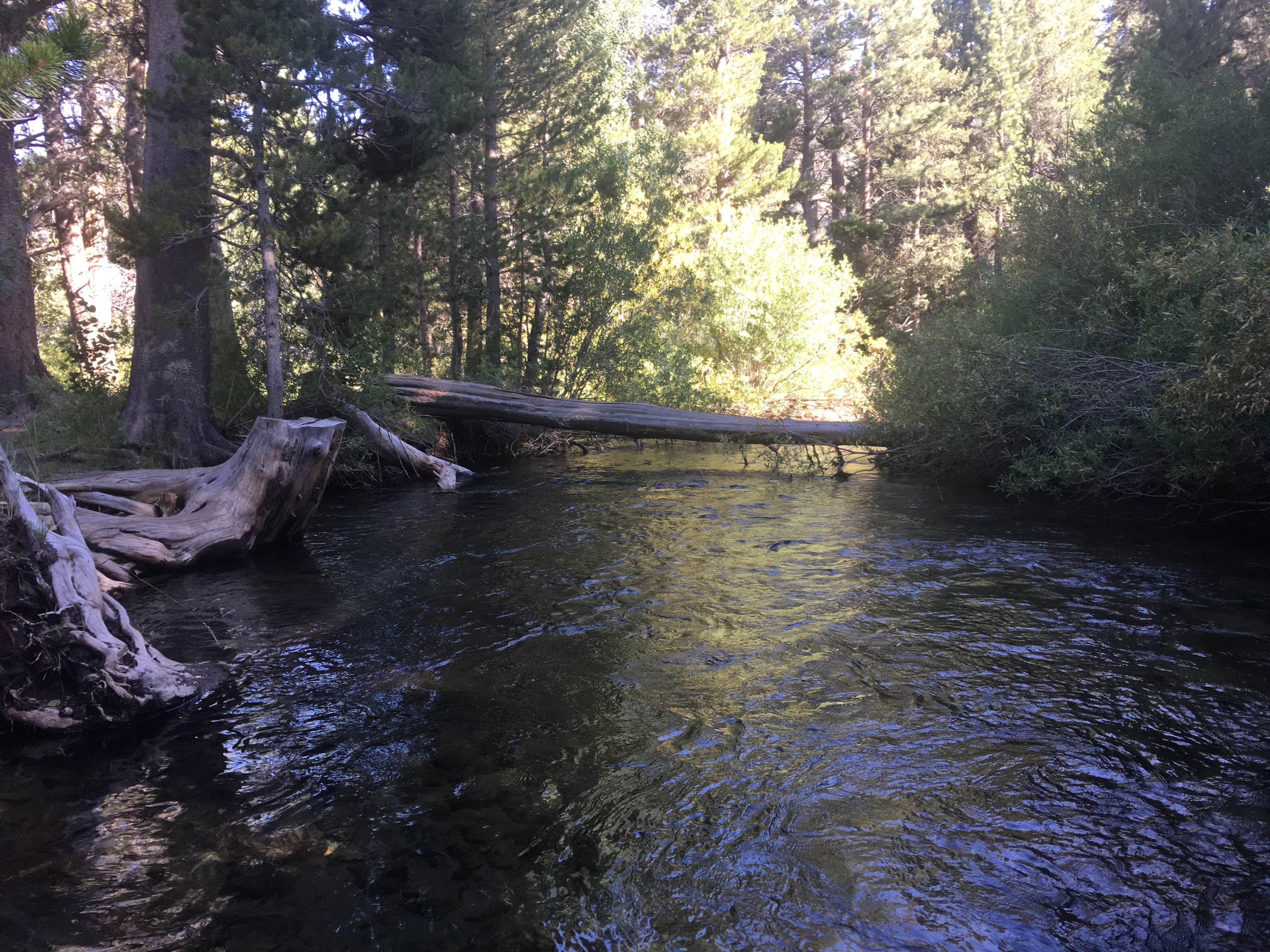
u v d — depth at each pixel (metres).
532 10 18.09
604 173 17.33
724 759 4.06
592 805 3.65
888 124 34.78
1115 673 5.06
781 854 3.28
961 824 3.47
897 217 32.72
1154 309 10.27
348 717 4.62
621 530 9.48
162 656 5.13
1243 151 10.79
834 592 6.89
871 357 24.36
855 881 3.10
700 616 6.33
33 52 4.31
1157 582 6.95
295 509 8.74
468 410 14.37
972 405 11.03
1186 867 3.15
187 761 4.16
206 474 8.95
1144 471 10.05
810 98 38.69
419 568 7.89
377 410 13.54
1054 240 12.63
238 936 2.83
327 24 10.97
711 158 29.91
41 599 4.83
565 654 5.54
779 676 5.11
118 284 24.53
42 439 10.74
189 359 11.79
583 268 17.47
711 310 22.31
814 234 39.38
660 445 18.66
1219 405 7.86
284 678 5.23
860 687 4.92
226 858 3.30
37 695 4.64
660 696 4.84
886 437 13.24
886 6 34.56
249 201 12.52
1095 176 12.38
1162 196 11.42
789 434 13.71
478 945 2.77
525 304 19.11
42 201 19.72
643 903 2.99
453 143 16.95
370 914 2.94
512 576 7.54
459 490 12.64
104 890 3.10
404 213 13.57
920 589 6.92
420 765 4.05
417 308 19.59
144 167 11.84
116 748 4.34
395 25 14.30
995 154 33.94
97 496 8.39
